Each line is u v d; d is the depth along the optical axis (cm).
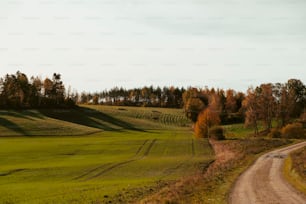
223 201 2394
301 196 2594
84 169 5553
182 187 3070
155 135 13762
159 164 6009
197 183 3309
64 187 3791
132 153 8038
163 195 2728
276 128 13200
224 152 7744
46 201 2966
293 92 15512
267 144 8825
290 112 14350
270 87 14275
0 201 3081
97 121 17862
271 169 4538
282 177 3738
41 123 14250
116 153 8056
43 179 4750
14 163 6494
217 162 6153
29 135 12281
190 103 15075
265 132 13350
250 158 6075
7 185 4181
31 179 4756
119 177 4809
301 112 15825
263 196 2597
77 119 17662
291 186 3094
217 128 10925
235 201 2394
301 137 11450
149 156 7519
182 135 13762
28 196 3291
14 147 8944
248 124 13562
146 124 18612
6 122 13825
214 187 3058
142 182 4053
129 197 2950
